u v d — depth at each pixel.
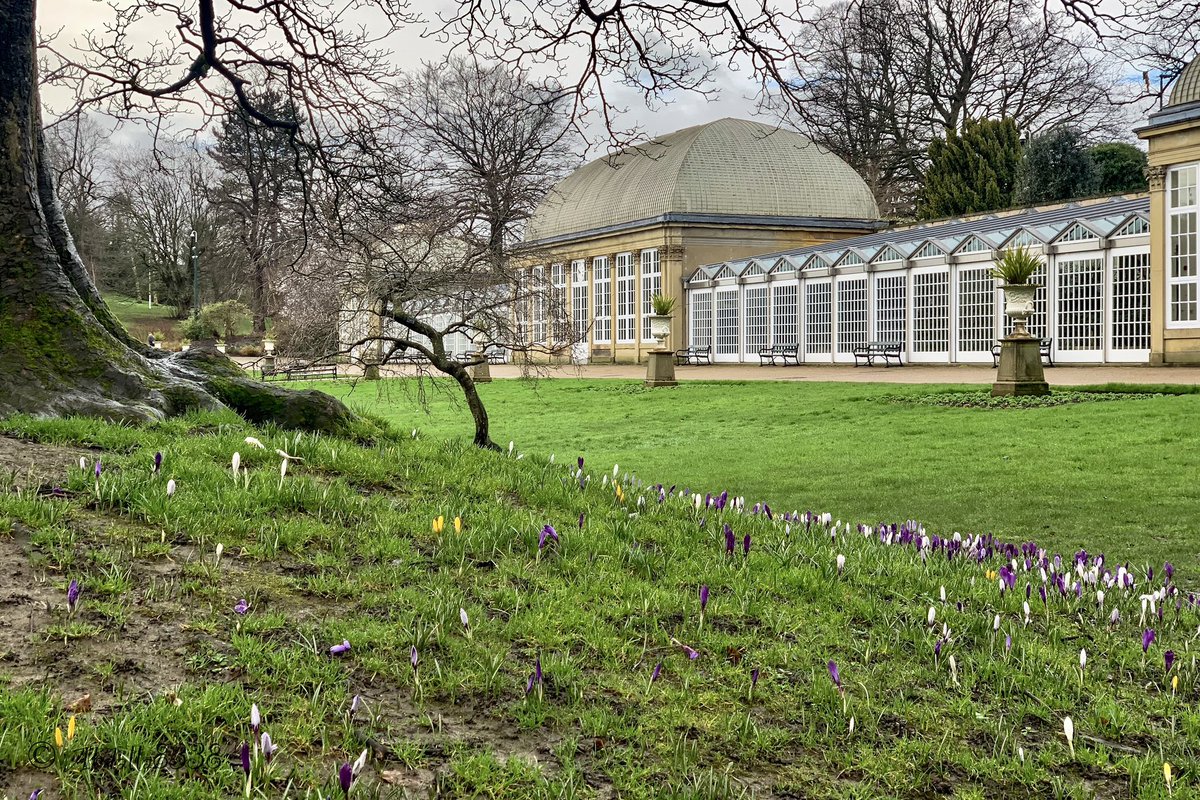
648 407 27.42
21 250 8.83
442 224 15.09
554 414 27.11
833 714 4.59
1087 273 32.78
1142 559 8.89
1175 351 29.25
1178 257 29.11
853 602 6.19
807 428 20.64
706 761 4.17
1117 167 47.66
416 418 27.66
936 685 5.10
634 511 7.87
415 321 14.66
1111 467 13.59
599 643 5.13
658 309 33.97
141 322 79.75
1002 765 4.31
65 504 5.72
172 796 3.41
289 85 13.73
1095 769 4.36
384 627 4.93
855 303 42.78
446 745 4.05
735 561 6.71
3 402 8.16
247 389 10.10
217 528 5.84
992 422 18.94
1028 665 5.35
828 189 56.72
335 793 3.52
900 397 24.50
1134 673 5.45
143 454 6.95
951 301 37.81
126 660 4.29
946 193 53.22
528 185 19.48
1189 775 4.26
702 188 55.06
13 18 8.90
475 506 7.23
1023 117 52.91
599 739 4.18
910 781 4.14
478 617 5.25
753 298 49.47
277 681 4.30
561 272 63.72
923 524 10.82
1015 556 7.55
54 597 4.71
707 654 5.20
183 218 73.88
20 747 3.49
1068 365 33.09
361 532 6.27
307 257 15.51
